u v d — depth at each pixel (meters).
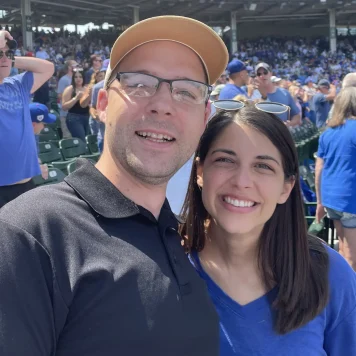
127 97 0.51
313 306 0.60
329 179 1.45
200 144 0.63
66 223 0.45
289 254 0.61
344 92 1.43
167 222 0.52
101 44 11.02
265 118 0.60
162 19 0.51
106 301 0.43
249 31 13.65
